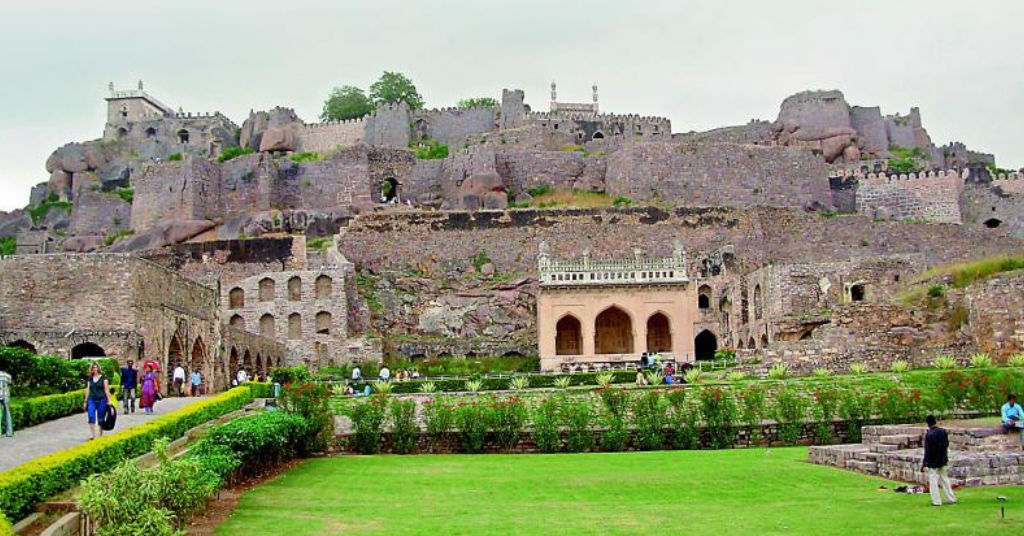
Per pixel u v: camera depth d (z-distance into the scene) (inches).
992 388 1369.3
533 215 3440.0
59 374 1320.1
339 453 1323.8
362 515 787.4
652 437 1350.9
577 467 1111.0
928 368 1742.1
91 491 615.5
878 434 1140.5
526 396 1408.7
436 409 1362.0
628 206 3506.4
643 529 714.8
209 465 829.8
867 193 3833.7
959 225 3516.2
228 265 3191.4
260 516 781.3
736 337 2694.4
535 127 4077.3
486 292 3174.2
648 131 4461.1
